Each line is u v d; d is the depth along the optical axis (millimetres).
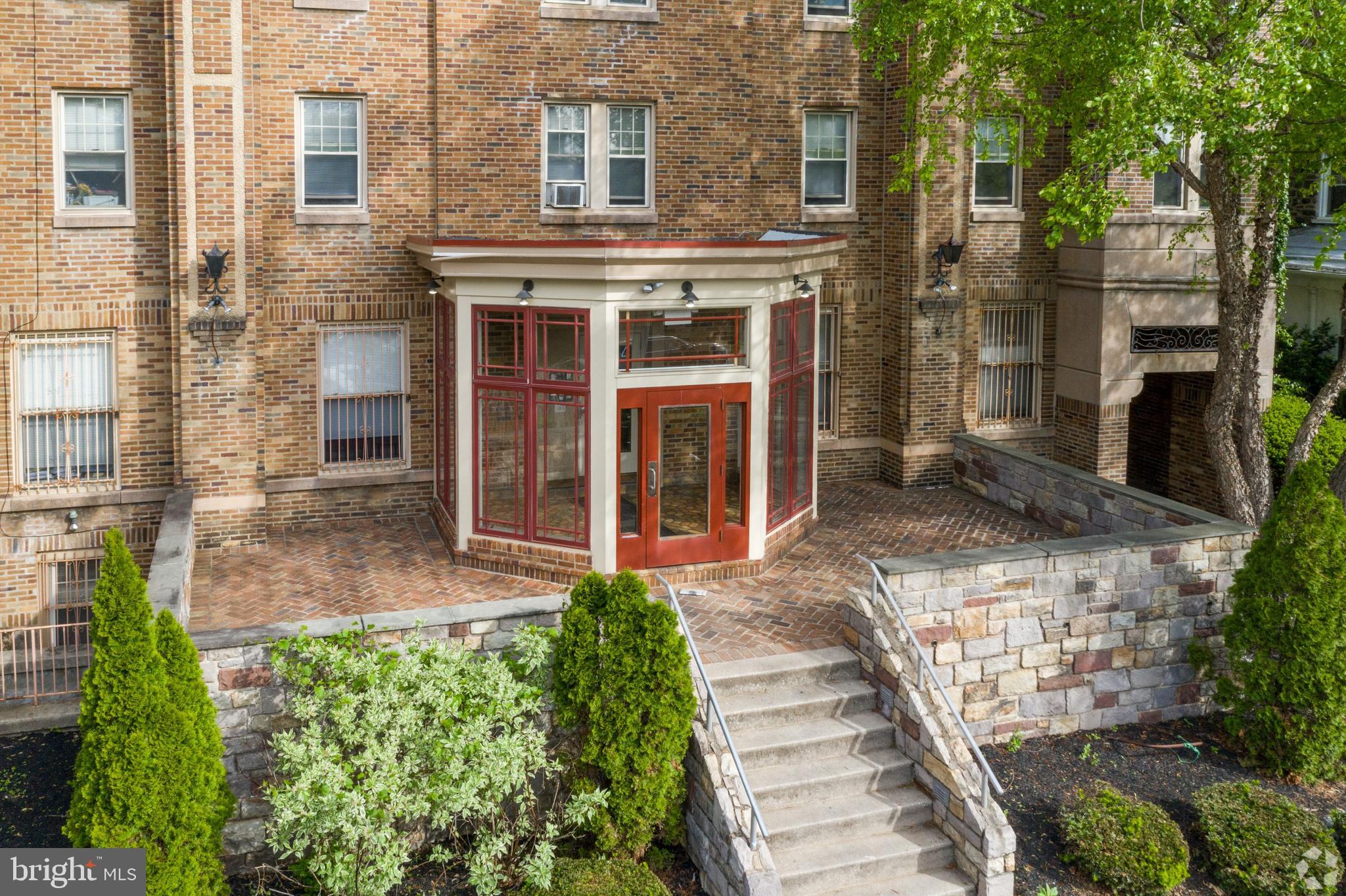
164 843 11141
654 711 12375
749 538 17172
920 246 21172
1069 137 22188
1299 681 14680
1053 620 15211
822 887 12133
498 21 18906
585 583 12789
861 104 21188
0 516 17422
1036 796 14086
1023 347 22828
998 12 16141
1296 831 13008
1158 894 12414
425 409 19578
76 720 14125
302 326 18781
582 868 12156
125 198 17594
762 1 20266
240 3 17109
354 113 18719
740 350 16781
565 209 19609
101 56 17109
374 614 13852
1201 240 21766
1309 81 15266
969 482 21578
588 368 16141
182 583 13602
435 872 12695
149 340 17844
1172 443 24125
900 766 13227
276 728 12594
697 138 20203
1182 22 16641
